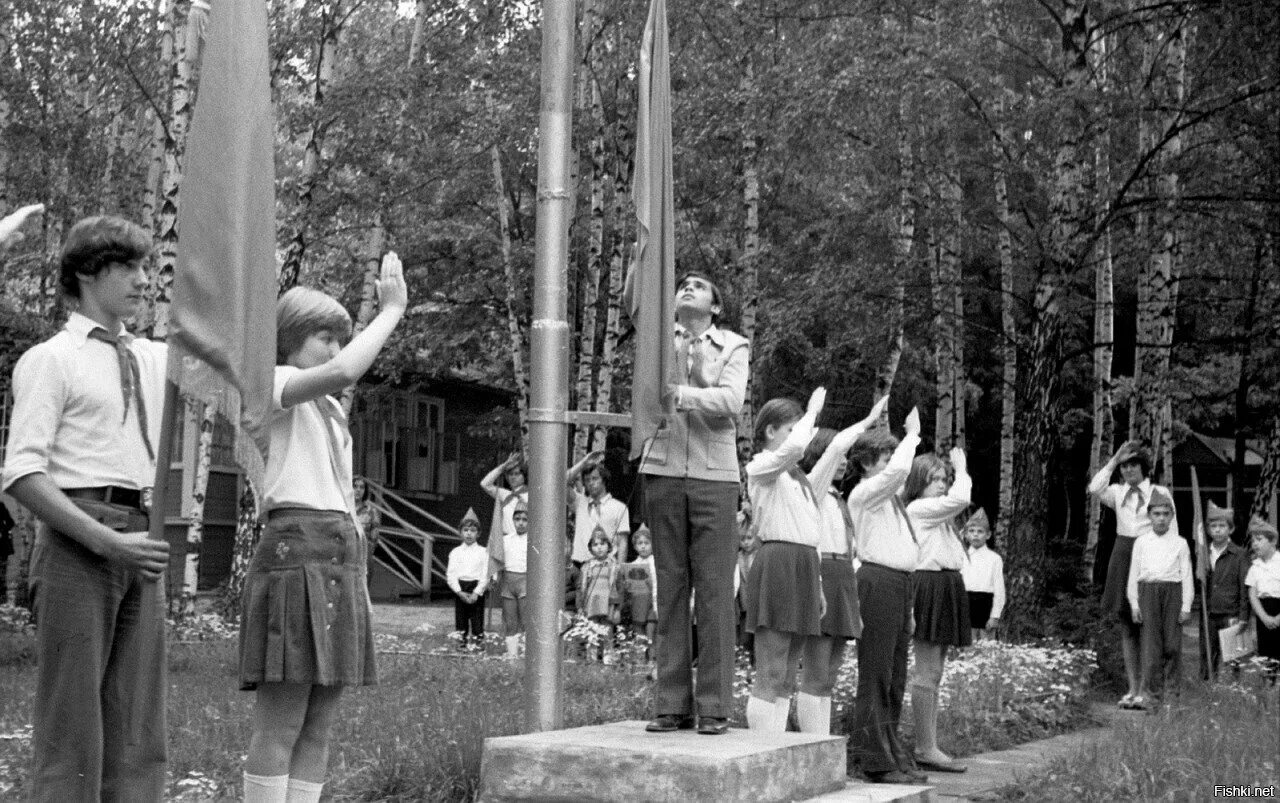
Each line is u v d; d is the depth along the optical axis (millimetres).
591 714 9352
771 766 6031
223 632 16719
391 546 31062
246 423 4672
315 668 4773
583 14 22703
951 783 8820
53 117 21891
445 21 22125
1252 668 14328
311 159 19891
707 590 6477
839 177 23656
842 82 19344
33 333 19562
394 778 7387
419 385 31031
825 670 8352
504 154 23844
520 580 16391
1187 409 28750
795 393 30562
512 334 24359
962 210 20359
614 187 25703
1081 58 18172
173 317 4680
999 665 12492
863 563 8750
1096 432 22734
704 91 21750
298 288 5219
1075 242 17844
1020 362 24547
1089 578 21578
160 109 19062
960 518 21094
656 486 6547
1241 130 18953
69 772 4359
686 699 6609
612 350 22516
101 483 4480
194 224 4734
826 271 21078
